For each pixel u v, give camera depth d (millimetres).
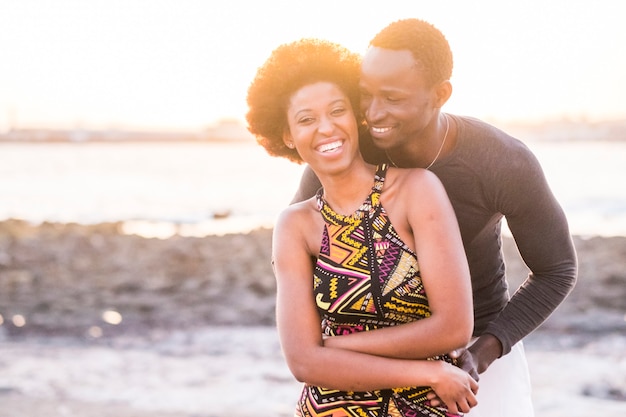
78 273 18172
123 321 13406
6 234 23484
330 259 2535
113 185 54031
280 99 2643
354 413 2516
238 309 14367
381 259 2496
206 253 20250
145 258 19781
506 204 2963
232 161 100312
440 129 2900
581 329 12133
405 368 2445
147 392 8227
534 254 3021
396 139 2703
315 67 2600
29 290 16234
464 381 2445
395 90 2613
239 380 8828
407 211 2521
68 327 12781
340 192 2574
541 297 3008
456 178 2951
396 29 2625
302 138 2582
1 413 7180
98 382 8688
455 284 2455
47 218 34281
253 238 22000
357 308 2496
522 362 3186
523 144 2990
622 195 40969
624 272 17094
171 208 39062
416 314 2514
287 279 2617
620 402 7746
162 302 15148
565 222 3021
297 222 2646
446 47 2664
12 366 9508
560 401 7707
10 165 84188
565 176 53938
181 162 95938
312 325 2564
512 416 3096
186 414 7285
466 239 3055
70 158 110812
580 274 16953
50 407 7469
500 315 3014
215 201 42750
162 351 10727
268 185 54500
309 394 2607
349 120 2568
